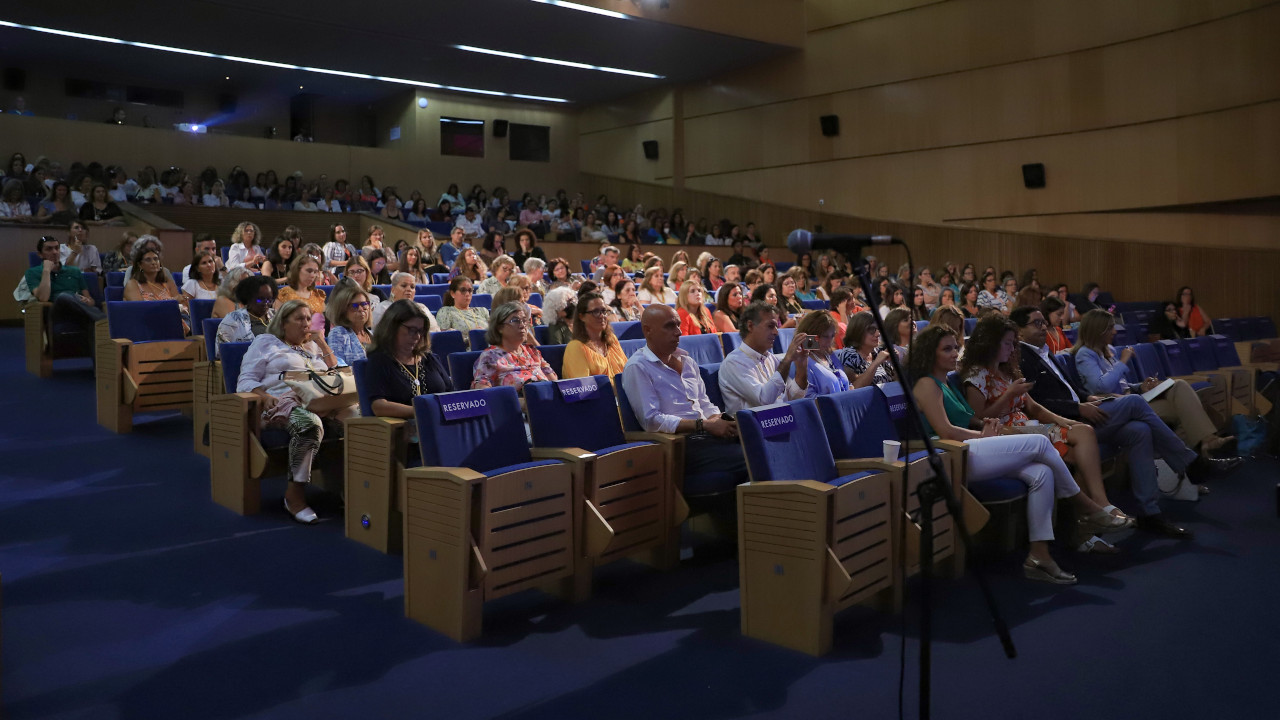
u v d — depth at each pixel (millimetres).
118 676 2420
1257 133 9852
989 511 3373
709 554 3557
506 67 14984
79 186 11273
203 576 3162
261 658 2545
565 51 13961
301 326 4012
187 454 4832
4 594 2957
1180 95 10555
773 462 2770
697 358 4742
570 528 2994
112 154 13531
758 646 2676
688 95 16375
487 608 2975
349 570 3250
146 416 5703
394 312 3611
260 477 3846
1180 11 10477
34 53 14141
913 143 13188
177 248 9102
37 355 6746
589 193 18297
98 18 12258
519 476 2828
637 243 13086
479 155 17406
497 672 2484
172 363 5395
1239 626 2828
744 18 13477
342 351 4332
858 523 2736
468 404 2994
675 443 3334
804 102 14484
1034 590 3166
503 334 3953
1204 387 5105
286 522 3795
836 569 2568
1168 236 11016
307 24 12438
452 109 17078
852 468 3006
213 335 4832
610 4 11930
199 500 4059
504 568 2799
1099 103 11328
